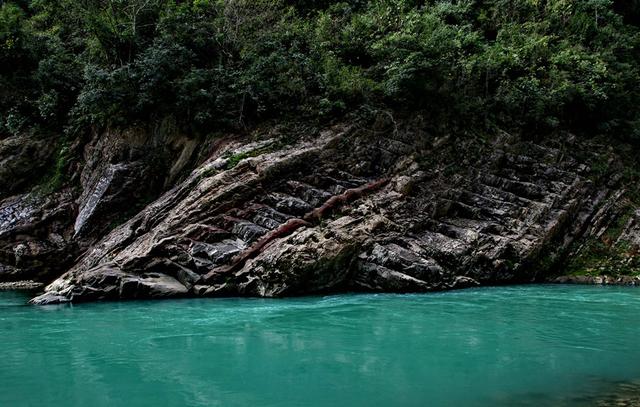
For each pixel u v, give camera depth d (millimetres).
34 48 22000
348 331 10766
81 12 21891
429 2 28422
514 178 21453
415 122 21359
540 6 28812
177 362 8531
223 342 9828
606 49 27812
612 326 11320
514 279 18641
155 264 16000
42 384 7469
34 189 20906
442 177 20391
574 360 8711
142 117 20422
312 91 21344
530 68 24500
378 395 7047
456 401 6840
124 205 19625
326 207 17625
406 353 9086
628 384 7539
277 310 13117
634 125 25953
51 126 21953
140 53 20875
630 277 18891
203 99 20109
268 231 16516
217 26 22188
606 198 22359
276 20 24734
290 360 8625
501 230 19141
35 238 19516
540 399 6910
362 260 16656
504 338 10195
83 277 15328
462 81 22828
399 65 21328
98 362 8547
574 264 20078
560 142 23531
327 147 19688
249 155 18688
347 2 27172
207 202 16984
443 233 18844
